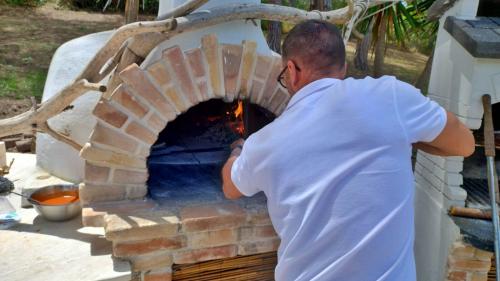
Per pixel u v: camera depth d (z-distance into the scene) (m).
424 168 2.48
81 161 2.55
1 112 4.94
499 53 1.91
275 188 1.17
